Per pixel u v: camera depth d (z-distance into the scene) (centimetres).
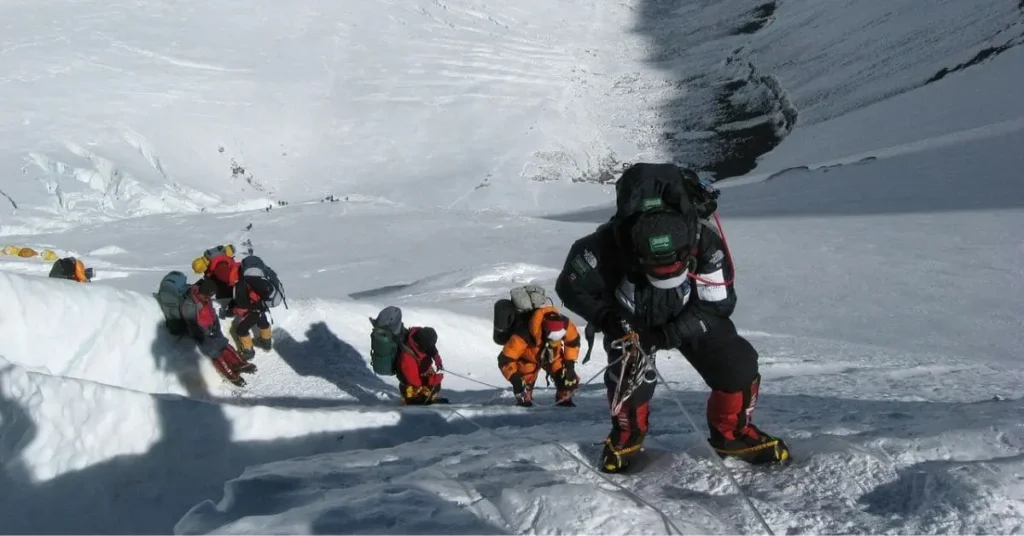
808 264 1888
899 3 7012
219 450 552
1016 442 371
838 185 3456
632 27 7825
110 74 5769
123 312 762
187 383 812
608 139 6088
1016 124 4238
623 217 356
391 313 785
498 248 2434
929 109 5275
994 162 3456
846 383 848
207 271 865
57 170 4400
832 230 2275
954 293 1609
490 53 7088
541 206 5106
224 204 4659
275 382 871
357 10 7331
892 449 374
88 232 2970
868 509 328
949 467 337
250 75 6181
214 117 5600
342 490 373
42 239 2834
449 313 1095
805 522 318
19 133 4778
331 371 910
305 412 582
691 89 6744
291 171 5341
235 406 569
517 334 785
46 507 488
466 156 5644
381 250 2492
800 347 1184
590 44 7544
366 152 5616
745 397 379
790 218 2602
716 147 5888
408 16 7419
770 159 5541
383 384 898
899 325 1421
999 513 302
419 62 6775
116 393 534
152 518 512
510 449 433
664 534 305
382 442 583
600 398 843
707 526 316
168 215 3388
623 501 323
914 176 3372
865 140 5162
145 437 537
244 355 882
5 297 666
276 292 896
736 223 2559
